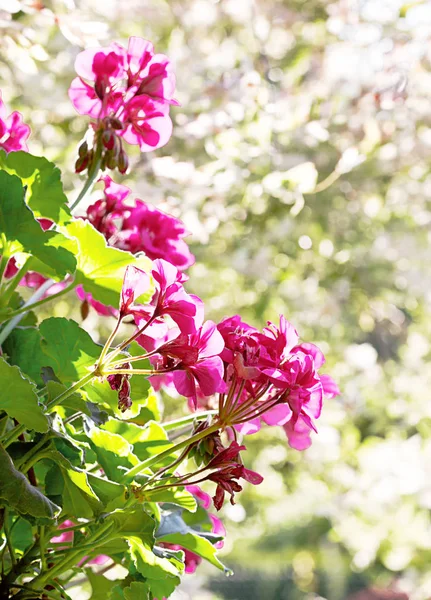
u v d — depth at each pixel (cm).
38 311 322
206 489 314
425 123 380
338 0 405
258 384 112
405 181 432
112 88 127
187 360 110
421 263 454
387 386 499
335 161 366
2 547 119
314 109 347
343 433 495
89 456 117
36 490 108
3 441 112
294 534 838
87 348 116
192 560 135
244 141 299
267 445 427
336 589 1016
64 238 114
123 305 112
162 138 129
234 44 387
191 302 110
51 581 115
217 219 287
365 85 358
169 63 128
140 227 133
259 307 400
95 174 126
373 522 464
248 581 1059
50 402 111
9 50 190
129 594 118
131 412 122
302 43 404
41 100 310
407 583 653
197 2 376
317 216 411
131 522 111
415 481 441
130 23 364
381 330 587
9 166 117
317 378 112
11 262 132
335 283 442
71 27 178
